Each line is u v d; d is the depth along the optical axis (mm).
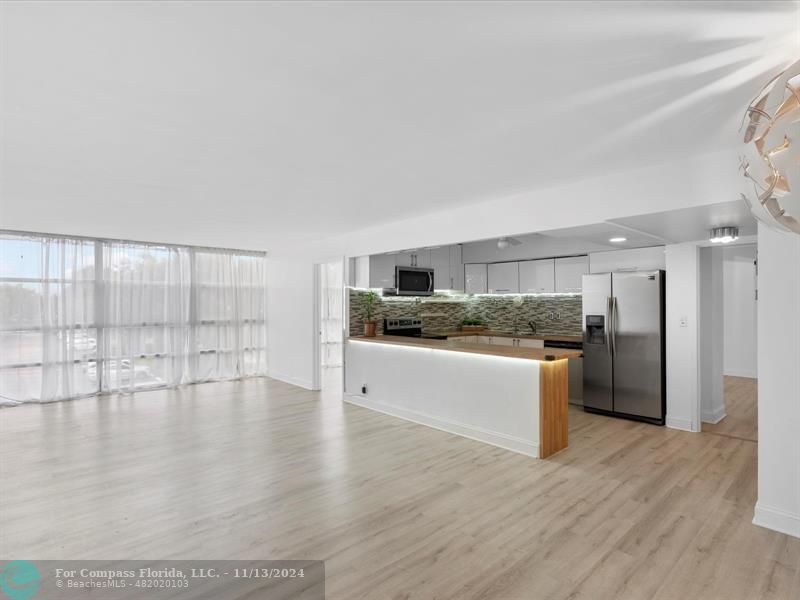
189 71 1753
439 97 2006
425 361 5027
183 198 3895
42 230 5605
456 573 2270
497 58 1680
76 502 3061
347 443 4312
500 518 2824
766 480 2711
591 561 2369
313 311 6777
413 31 1495
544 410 3924
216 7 1350
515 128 2371
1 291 5613
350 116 2203
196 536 2627
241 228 5480
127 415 5309
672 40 1559
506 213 3984
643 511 2912
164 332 6887
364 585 2178
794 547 2482
